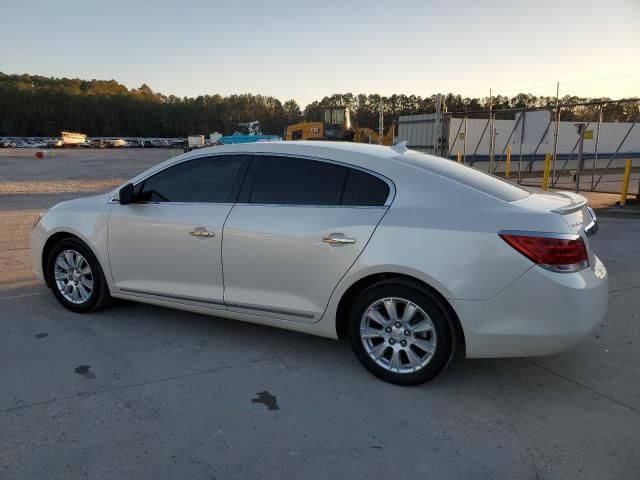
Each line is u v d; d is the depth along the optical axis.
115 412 3.16
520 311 3.14
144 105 152.75
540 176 23.27
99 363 3.82
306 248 3.62
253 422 3.08
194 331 4.44
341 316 3.73
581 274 3.17
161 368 3.76
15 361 3.82
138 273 4.41
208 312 4.16
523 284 3.11
